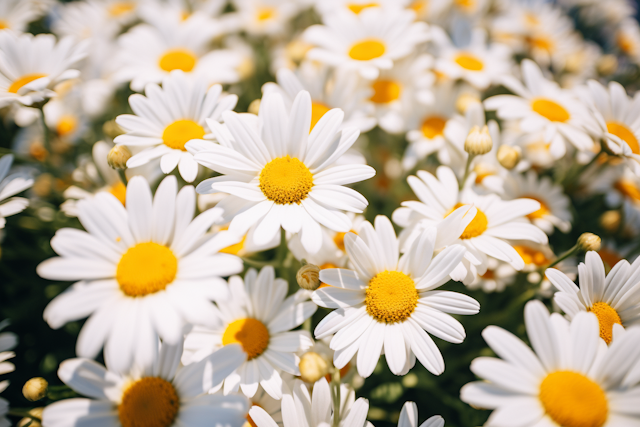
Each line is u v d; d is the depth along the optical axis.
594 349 0.14
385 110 0.24
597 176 0.24
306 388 0.16
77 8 0.31
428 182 0.19
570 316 0.15
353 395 0.16
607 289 0.16
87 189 0.22
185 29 0.25
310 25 0.33
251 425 0.16
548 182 0.22
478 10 0.33
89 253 0.14
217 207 0.15
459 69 0.25
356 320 0.16
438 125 0.24
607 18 0.37
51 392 0.18
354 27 0.25
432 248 0.16
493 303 0.21
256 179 0.16
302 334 0.17
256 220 0.15
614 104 0.21
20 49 0.20
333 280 0.16
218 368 0.14
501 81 0.24
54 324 0.13
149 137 0.18
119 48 0.27
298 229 0.15
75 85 0.26
